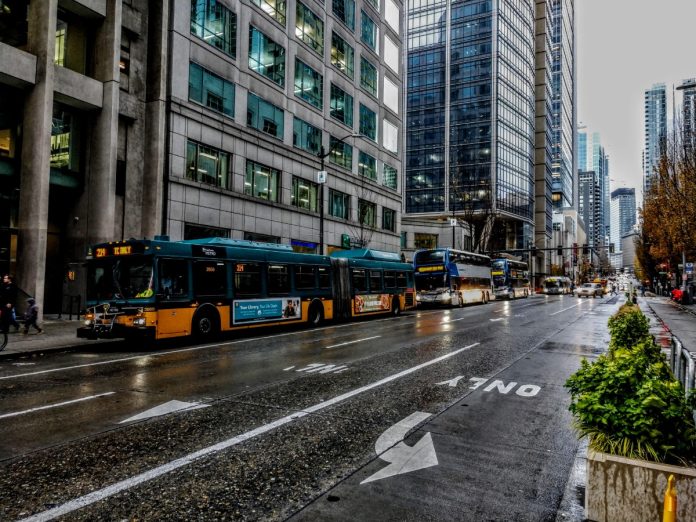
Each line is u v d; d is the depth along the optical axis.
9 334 16.17
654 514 3.46
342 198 39.62
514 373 10.30
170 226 23.91
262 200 29.91
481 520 3.95
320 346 14.52
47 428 6.30
